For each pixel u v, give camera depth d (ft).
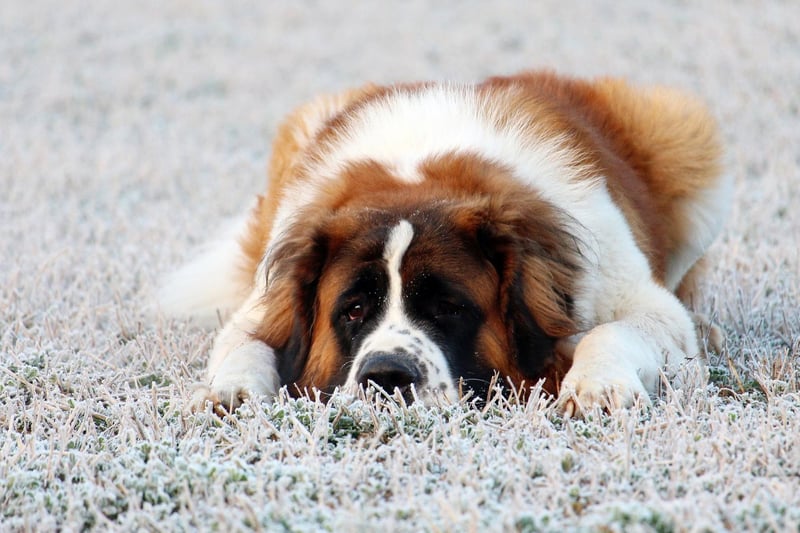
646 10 119.24
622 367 28.48
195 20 127.95
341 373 29.30
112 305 41.16
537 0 129.49
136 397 30.58
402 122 34.42
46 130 87.04
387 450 24.77
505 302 29.14
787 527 19.94
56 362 32.94
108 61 110.11
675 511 20.57
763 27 104.37
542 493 22.25
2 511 23.22
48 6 134.41
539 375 29.78
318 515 21.58
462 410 27.30
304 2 136.77
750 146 70.95
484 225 28.89
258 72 104.47
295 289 30.48
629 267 32.99
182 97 98.63
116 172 71.87
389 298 28.60
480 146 32.71
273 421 27.55
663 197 40.63
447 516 20.90
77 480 24.56
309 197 33.09
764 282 40.93
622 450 24.11
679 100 41.73
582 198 32.58
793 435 24.54
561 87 41.01
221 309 40.70
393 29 120.06
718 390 29.55
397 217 29.04
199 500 22.91
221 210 61.93
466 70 99.71
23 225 57.21
